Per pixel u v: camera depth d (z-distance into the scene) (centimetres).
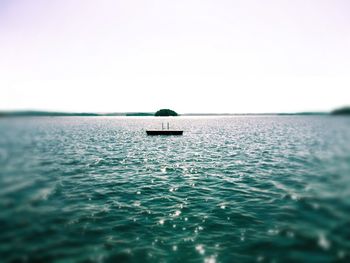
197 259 832
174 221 1127
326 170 2100
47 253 853
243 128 9038
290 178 1831
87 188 1642
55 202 1365
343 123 13088
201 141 4669
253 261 806
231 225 1070
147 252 875
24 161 2642
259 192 1512
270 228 1024
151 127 10225
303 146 3816
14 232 1002
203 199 1419
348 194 1424
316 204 1269
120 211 1247
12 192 1530
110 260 823
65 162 2594
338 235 935
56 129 9206
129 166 2398
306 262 780
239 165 2383
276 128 8950
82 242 936
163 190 1606
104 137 5656
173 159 2778
